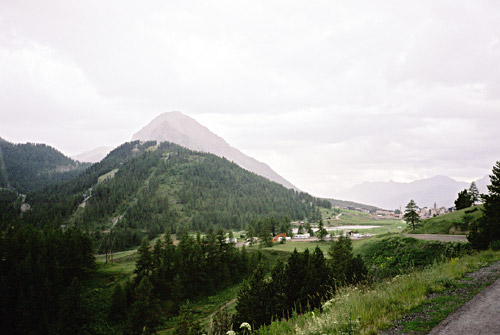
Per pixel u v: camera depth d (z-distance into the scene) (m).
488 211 25.77
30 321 52.94
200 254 81.19
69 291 55.75
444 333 6.45
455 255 24.78
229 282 82.19
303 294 23.70
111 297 66.44
